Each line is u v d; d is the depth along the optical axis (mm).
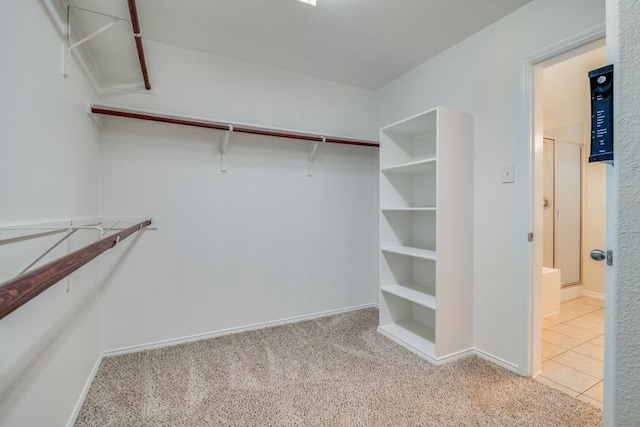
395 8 1912
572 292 3721
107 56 2160
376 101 3242
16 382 995
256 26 2096
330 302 3041
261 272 2701
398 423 1498
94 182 2006
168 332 2348
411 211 2814
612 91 536
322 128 2967
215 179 2506
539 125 1922
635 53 488
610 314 542
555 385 1832
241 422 1508
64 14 1469
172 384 1820
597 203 3736
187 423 1502
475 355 2189
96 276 2002
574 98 3664
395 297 2715
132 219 2061
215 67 2488
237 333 2576
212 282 2504
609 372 548
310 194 2924
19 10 1061
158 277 2316
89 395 1711
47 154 1274
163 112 2154
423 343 2295
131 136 2229
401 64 2668
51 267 644
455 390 1765
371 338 2480
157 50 2289
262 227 2701
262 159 2695
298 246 2869
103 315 2143
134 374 1927
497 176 2061
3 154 960
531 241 1899
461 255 2164
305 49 2412
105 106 1954
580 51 1712
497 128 2061
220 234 2531
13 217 1014
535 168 1901
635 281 488
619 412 513
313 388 1784
